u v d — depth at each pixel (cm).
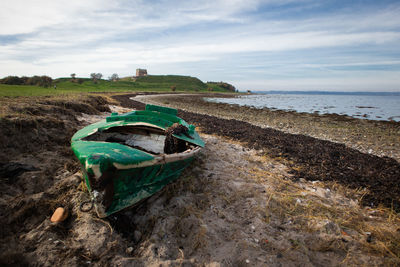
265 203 535
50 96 1559
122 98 3903
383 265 370
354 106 5184
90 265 348
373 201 586
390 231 457
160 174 498
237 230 436
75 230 408
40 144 716
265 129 1577
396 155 1107
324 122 2252
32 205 438
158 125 716
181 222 440
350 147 1223
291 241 415
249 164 804
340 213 521
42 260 346
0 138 618
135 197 454
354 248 403
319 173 758
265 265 361
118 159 385
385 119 2706
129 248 386
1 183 486
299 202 553
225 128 1461
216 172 698
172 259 370
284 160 880
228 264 360
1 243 364
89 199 479
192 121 1698
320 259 381
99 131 666
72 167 620
